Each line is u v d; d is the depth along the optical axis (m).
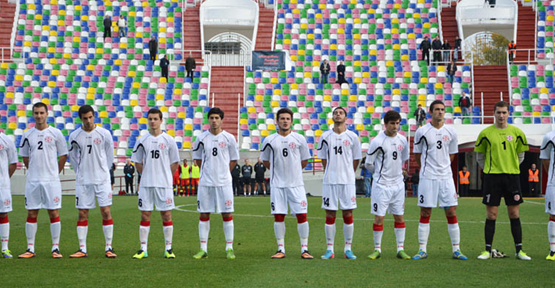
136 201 30.12
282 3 54.75
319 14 53.72
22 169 39.41
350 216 12.81
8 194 12.82
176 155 12.98
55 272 10.83
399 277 10.38
